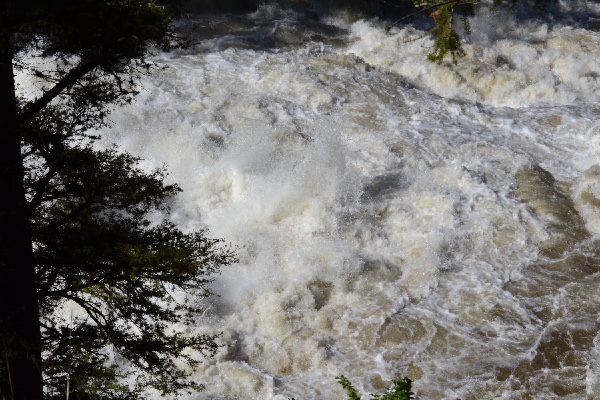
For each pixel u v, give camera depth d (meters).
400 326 12.70
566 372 11.77
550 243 14.57
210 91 18.78
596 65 22.03
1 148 7.96
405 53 22.08
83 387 8.09
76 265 8.24
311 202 15.27
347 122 18.00
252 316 13.12
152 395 11.52
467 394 11.39
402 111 18.88
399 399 6.29
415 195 15.63
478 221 14.99
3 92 7.97
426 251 14.17
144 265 8.16
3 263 7.72
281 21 23.59
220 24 22.94
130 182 8.79
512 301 13.16
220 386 11.95
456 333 12.54
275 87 19.28
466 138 17.62
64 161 8.37
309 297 13.43
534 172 16.50
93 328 8.72
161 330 9.66
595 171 15.95
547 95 20.44
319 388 11.78
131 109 17.16
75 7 8.23
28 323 7.83
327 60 20.95
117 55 8.86
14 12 8.30
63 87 8.56
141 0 8.64
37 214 8.19
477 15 23.59
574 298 13.27
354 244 14.58
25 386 7.73
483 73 20.73
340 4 24.38
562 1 26.59
